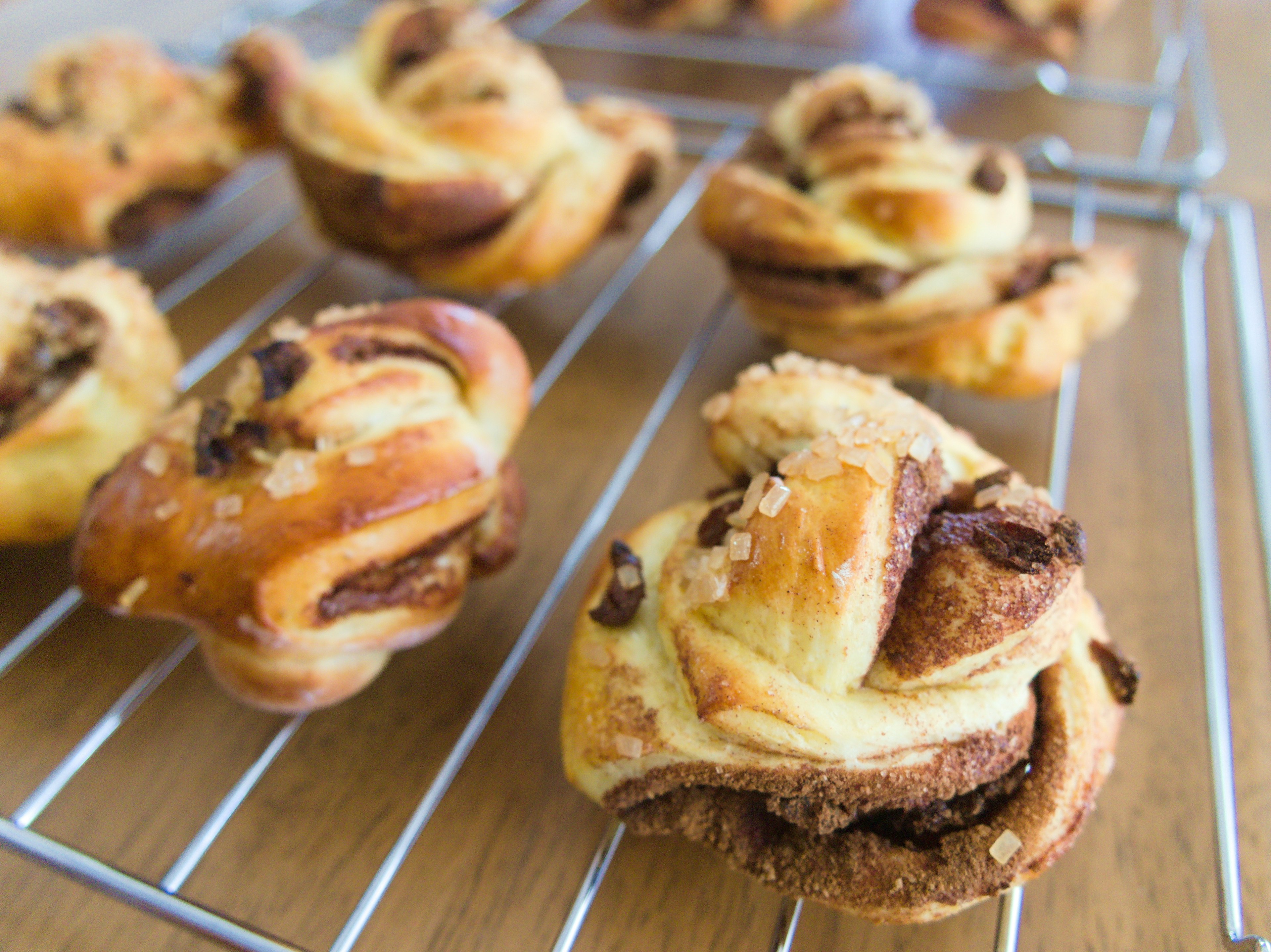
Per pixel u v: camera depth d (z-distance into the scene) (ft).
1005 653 0.49
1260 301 0.87
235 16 1.25
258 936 0.50
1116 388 0.83
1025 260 0.74
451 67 0.81
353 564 0.55
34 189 0.85
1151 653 0.65
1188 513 0.73
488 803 0.60
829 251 0.73
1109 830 0.58
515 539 0.65
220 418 0.57
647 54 1.27
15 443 0.64
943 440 0.56
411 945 0.54
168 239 0.98
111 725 0.62
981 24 1.12
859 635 0.48
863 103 0.78
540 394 0.83
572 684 0.55
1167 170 0.97
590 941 0.54
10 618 0.68
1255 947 0.49
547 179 0.81
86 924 0.54
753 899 0.56
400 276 0.93
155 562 0.56
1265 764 0.60
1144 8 1.34
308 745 0.62
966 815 0.50
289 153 0.84
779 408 0.56
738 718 0.48
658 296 0.92
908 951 0.54
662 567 0.56
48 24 1.23
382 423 0.58
